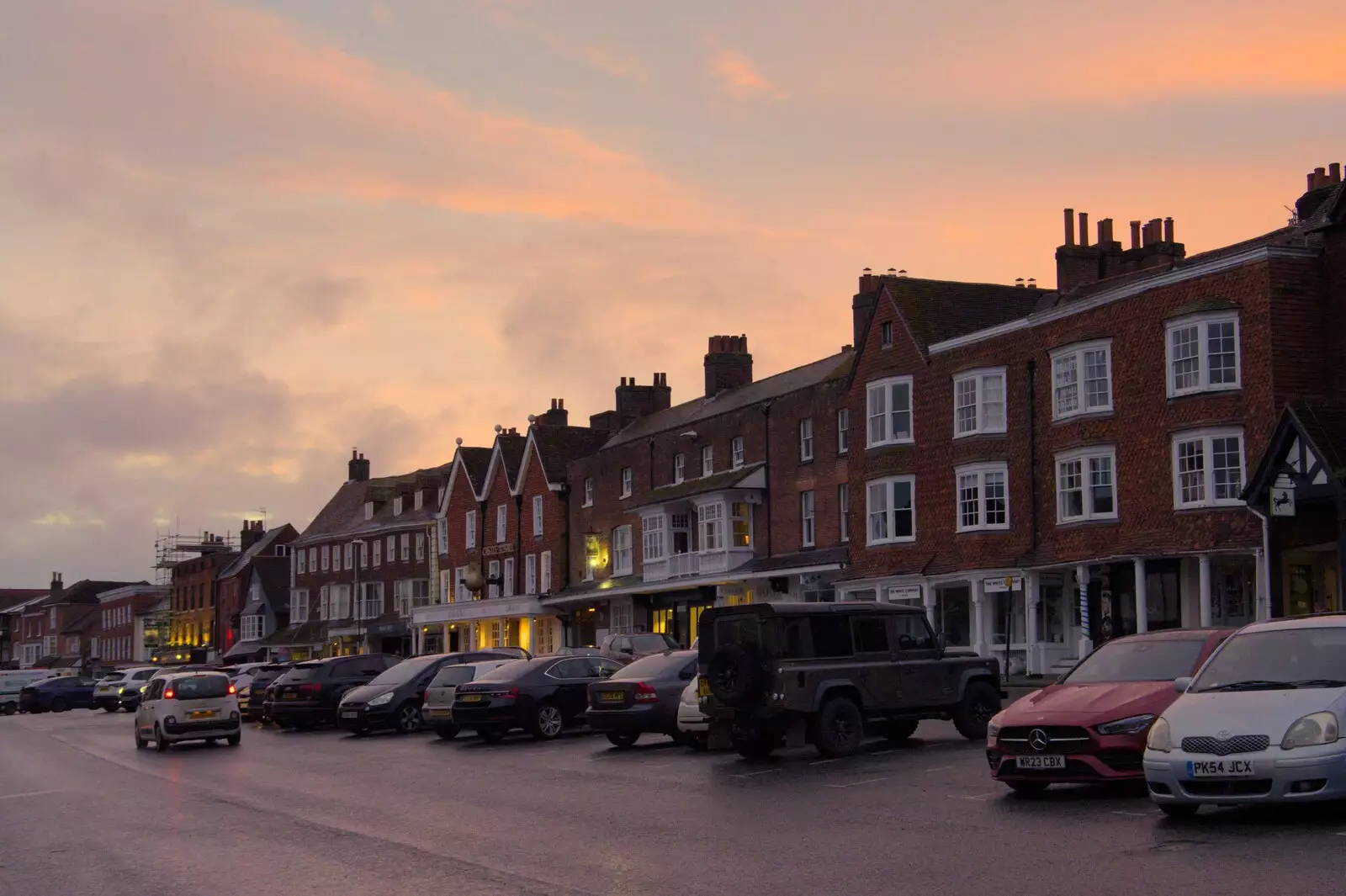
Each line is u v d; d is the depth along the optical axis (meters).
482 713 27.88
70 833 16.00
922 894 10.14
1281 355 31.78
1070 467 36.88
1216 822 12.40
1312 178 38.22
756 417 51.50
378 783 20.59
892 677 21.23
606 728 24.91
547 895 10.76
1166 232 40.97
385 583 84.94
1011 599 39.16
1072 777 14.34
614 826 14.59
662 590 55.53
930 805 14.91
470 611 71.31
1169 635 15.88
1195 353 33.31
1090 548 35.75
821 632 20.80
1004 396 39.44
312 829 15.38
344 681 37.25
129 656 125.88
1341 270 31.83
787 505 49.53
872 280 48.72
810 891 10.50
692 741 23.81
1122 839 11.96
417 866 12.48
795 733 20.27
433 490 84.00
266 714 38.28
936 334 42.84
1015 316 44.44
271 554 106.00
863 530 43.94
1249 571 33.41
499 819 15.57
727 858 12.18
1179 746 12.13
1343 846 10.83
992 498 39.44
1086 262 41.12
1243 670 13.09
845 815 14.53
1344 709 11.73
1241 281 32.56
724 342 60.25
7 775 24.98
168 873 12.66
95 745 33.62
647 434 59.38
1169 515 33.72
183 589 118.50
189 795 19.75
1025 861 11.24
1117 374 35.59
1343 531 26.16
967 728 22.23
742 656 20.19
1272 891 9.48
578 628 63.91
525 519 69.31
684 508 55.38
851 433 44.84
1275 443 27.94
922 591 41.47
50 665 132.88
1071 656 37.53
